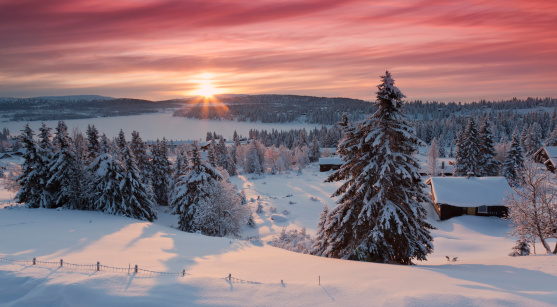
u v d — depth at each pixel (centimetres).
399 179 1791
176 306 926
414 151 1864
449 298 936
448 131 16088
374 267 1398
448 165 8312
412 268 1422
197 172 3369
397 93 1725
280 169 10512
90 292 981
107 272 1159
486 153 6231
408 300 934
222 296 995
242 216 3491
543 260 1580
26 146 3472
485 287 1077
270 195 6619
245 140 18700
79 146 4222
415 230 1798
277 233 4072
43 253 1557
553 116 16912
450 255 2764
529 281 1177
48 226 2473
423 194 1859
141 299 949
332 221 1956
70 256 1491
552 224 1983
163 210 5112
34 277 1080
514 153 6175
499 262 1652
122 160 3578
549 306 871
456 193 4306
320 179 8675
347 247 1938
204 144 12075
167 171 5497
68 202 3544
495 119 19612
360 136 1898
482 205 4134
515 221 2173
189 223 3325
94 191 3497
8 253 1520
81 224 2675
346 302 960
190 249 1847
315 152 13375
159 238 2216
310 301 974
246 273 1268
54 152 3619
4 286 1030
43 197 3475
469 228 3906
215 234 3198
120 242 1995
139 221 3153
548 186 2086
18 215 2933
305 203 5822
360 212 1823
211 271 1286
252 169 10481
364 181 1855
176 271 1255
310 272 1298
